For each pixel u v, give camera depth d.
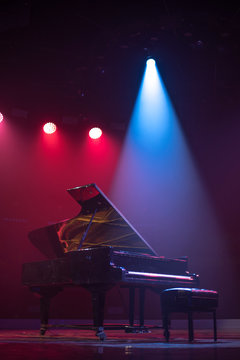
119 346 4.04
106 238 5.78
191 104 9.65
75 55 8.26
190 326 4.76
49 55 8.24
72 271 5.22
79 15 7.40
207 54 8.12
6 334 6.27
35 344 4.27
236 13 7.26
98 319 5.00
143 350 3.62
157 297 10.12
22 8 6.86
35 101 9.42
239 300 10.12
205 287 10.38
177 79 8.99
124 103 9.68
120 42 7.91
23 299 9.73
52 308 9.70
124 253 5.29
